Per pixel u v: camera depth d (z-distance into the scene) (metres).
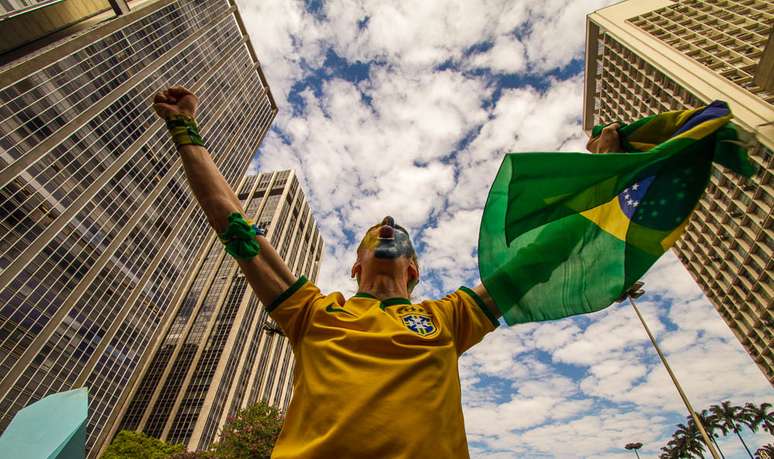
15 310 37.78
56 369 41.19
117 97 55.25
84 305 45.69
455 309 1.81
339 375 1.32
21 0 43.28
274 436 22.84
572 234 1.97
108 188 51.50
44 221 41.88
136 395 61.31
